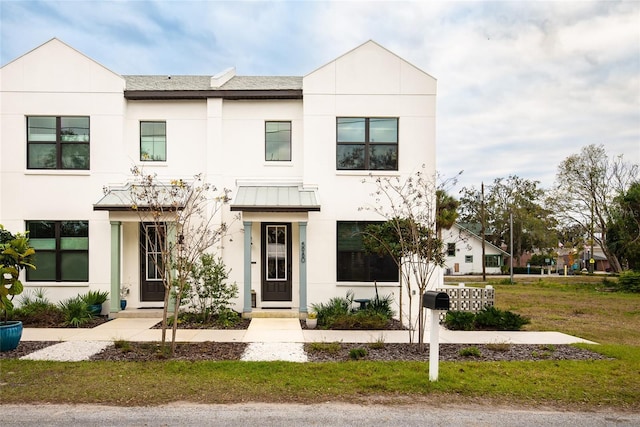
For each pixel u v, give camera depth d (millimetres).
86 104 13344
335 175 13539
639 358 8391
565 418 5617
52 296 13047
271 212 12820
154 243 13445
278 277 13664
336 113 13586
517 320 11477
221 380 6840
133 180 13281
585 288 29891
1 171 13211
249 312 12594
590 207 36562
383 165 13711
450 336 10523
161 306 13359
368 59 13672
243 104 13898
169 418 5480
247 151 13859
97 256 13141
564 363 7961
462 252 51688
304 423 5379
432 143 13672
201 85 14562
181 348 8984
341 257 13492
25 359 7953
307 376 7078
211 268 12258
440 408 5898
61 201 13242
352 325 11281
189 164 13734
